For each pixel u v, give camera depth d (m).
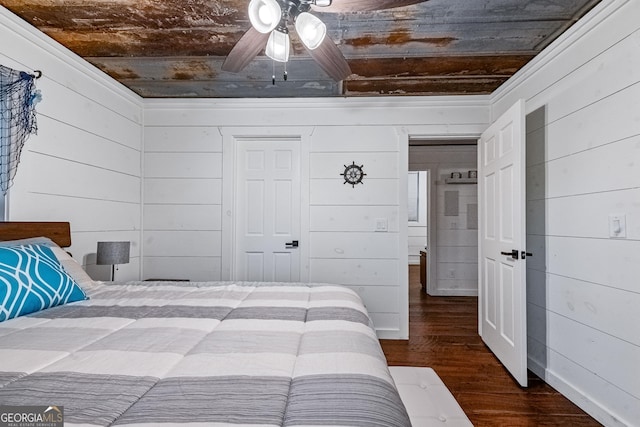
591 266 2.04
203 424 0.67
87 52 2.60
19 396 0.76
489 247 3.09
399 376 2.51
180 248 3.60
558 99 2.37
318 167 3.58
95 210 2.88
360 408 0.75
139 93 3.46
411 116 3.53
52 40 2.39
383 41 2.45
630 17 1.77
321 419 0.70
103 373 0.89
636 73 1.74
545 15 2.12
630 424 1.76
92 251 2.84
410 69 2.89
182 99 3.59
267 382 0.86
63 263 1.98
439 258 5.59
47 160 2.37
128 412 0.71
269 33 1.82
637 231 1.73
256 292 1.92
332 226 3.56
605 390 1.92
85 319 1.37
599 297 1.97
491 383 2.44
